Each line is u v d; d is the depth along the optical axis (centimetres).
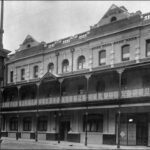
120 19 3138
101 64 3300
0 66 2108
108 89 3141
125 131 2941
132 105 2681
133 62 2953
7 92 4591
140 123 2847
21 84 3941
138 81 2895
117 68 2798
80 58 3578
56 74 3747
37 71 4175
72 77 3253
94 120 3216
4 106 4256
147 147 2650
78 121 3381
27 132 4028
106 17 3344
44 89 3938
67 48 3734
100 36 3300
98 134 3120
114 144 2952
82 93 3428
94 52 3375
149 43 2902
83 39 3528
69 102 3275
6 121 4475
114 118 3019
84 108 3109
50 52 3978
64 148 2538
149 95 2614
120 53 3105
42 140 3606
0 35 2077
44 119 3862
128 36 3047
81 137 3284
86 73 3088
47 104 3547
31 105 3778
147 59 2855
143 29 2939
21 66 4456
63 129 3597
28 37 4506
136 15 3003
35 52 4209
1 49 2078
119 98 2778
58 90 3738
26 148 2386
